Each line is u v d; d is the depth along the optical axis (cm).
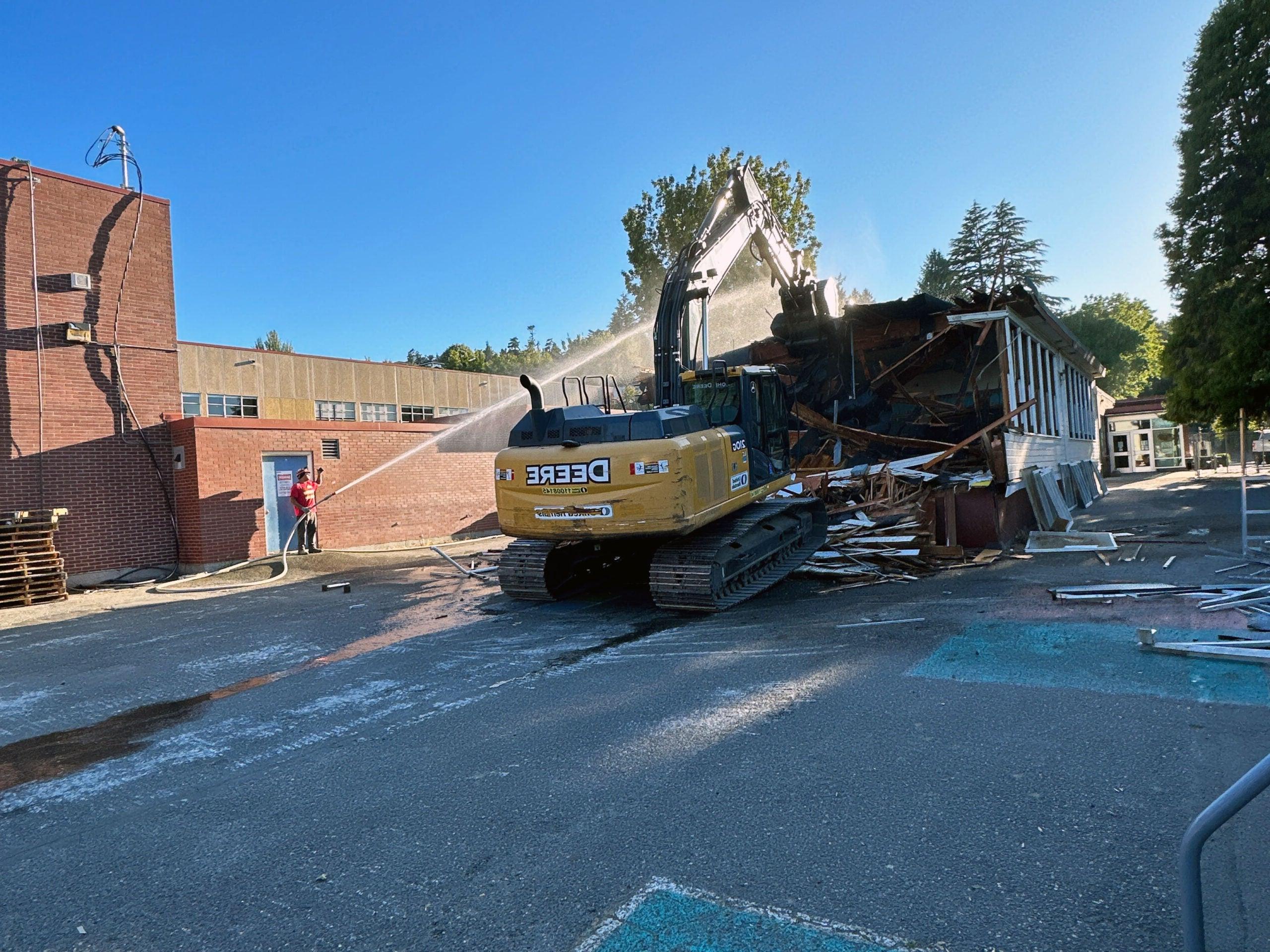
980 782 374
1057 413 1714
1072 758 397
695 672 601
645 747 448
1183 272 2189
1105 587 788
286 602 1102
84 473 1380
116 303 1437
